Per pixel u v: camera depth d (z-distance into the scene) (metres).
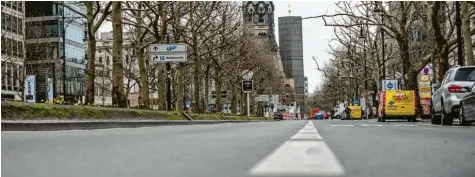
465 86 17.09
